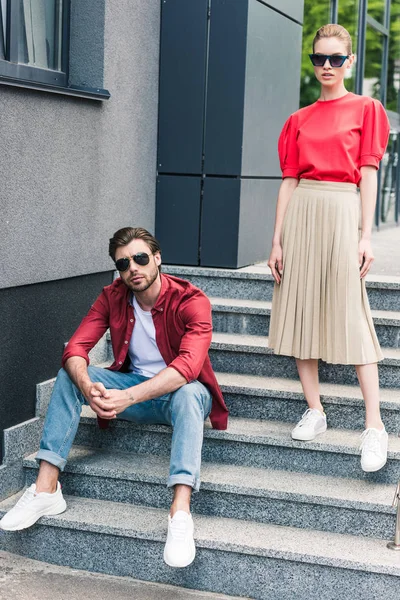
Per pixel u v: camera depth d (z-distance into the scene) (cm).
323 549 358
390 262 589
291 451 406
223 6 525
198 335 386
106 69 475
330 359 392
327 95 397
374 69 934
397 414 415
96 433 431
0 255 391
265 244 582
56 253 438
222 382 443
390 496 378
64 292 453
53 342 445
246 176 544
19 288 412
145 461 414
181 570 370
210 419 411
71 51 475
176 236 547
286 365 457
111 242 386
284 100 606
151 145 539
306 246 396
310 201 395
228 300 510
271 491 381
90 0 469
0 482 401
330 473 402
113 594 360
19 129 400
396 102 1016
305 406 429
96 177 474
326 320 394
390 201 969
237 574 363
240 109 527
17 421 417
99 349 487
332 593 353
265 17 554
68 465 406
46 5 456
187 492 361
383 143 391
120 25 487
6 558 388
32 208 415
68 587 364
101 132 476
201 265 543
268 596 361
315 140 394
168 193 547
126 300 401
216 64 530
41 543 387
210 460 417
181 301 393
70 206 449
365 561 347
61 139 437
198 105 535
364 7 871
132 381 404
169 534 351
